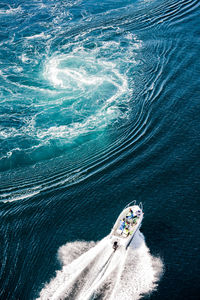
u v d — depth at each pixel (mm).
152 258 38781
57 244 41531
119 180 49375
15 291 36969
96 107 65812
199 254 39000
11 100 68875
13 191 49625
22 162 55250
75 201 46938
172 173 49625
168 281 36594
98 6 102125
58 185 49875
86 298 35031
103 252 39281
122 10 98125
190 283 36281
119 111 63688
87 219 44344
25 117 64812
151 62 75375
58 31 91375
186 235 41188
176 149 53719
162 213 44000
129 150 54594
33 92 71000
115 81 71938
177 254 39188
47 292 36312
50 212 45781
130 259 38438
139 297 35188
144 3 100438
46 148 57562
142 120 60438
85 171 51750
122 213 41750
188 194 46281
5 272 38875
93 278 36875
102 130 60094
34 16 99312
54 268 38688
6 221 45094
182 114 60438
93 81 72812
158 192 46969
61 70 77125
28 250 41125
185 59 74812
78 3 105000
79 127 61469
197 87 66312
